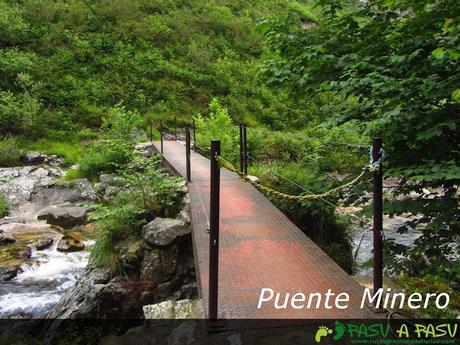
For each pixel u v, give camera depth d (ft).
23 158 45.88
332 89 15.05
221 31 94.02
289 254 14.11
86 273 18.56
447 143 14.02
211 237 9.86
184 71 73.77
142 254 18.16
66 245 26.58
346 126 15.58
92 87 62.95
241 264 13.29
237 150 37.78
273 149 40.73
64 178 41.01
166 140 56.85
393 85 12.90
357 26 16.33
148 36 79.25
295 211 23.40
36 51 65.77
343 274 12.39
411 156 14.35
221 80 74.95
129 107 63.16
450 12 13.34
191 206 20.30
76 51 68.08
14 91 56.13
